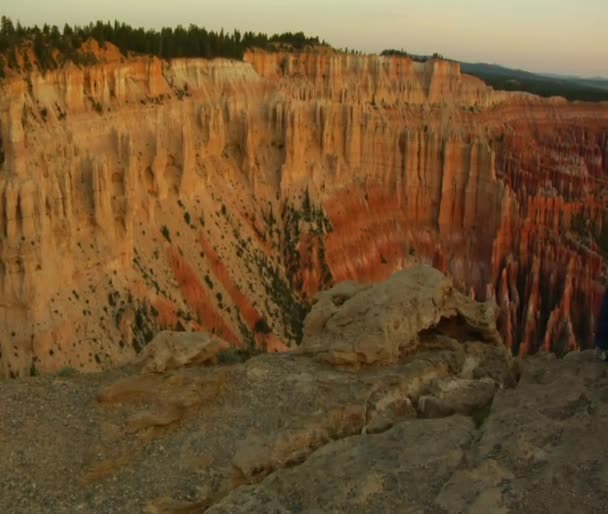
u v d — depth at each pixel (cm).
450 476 1862
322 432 2241
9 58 6247
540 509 1656
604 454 1825
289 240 9412
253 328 7819
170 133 7950
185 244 7669
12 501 1917
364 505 1778
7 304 5200
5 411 2294
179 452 2144
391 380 2531
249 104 9750
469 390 2489
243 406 2389
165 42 9094
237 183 9281
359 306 2897
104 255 6209
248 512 1789
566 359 2612
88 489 1986
